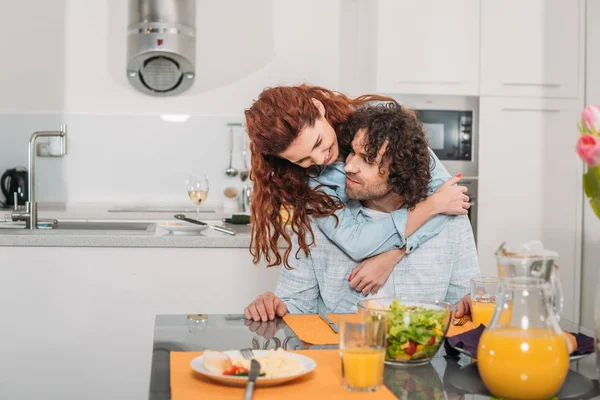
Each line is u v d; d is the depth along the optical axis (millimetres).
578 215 4086
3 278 2750
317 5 4652
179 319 1631
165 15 4234
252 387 1049
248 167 4605
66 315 2787
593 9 3969
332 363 1254
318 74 4668
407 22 4004
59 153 4477
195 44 4355
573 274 4090
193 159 4590
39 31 4488
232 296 2865
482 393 1093
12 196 4320
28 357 2779
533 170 4074
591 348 1234
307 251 1995
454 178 1940
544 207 4078
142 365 2826
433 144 4039
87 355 2805
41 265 2764
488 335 1082
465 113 4051
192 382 1128
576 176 4074
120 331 2814
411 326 1218
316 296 2076
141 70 4355
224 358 1142
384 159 1760
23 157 4500
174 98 4574
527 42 4039
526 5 4035
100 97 4527
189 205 4582
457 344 1270
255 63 4633
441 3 4012
